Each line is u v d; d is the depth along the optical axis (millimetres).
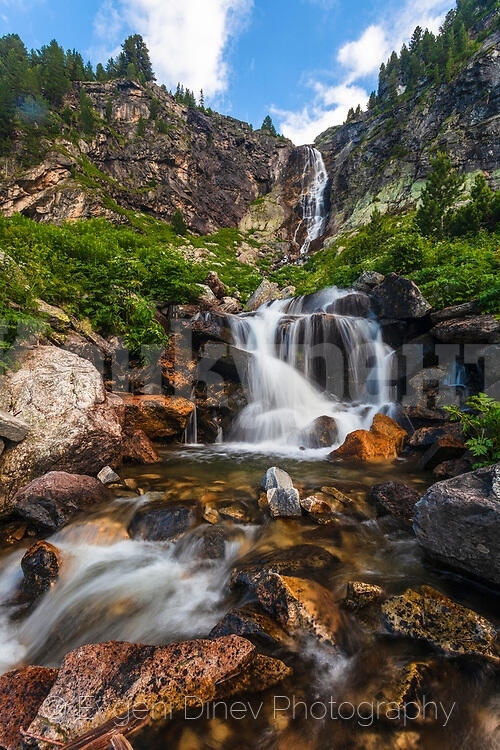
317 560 3590
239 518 4465
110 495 5121
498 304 7797
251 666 2396
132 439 6957
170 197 59812
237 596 3287
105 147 60562
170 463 6762
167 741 1996
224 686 2279
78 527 4391
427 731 2070
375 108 77875
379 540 4062
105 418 6145
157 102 75000
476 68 51156
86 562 3938
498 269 9656
